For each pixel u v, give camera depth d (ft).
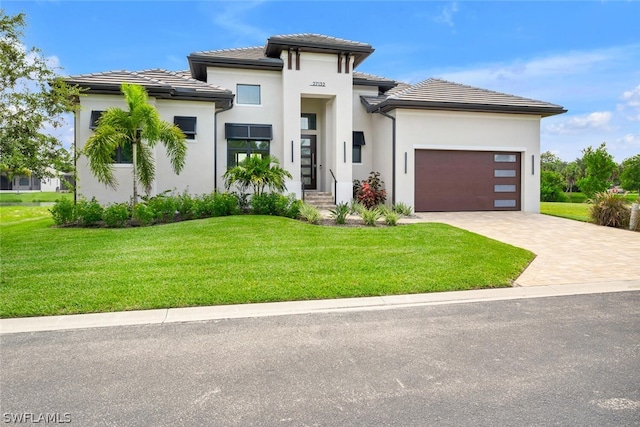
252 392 12.14
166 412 11.09
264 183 49.49
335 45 60.90
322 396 11.91
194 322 18.10
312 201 61.82
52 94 34.71
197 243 32.42
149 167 46.78
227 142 61.36
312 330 17.19
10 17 33.17
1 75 32.09
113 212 41.11
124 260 27.37
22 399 11.73
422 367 13.74
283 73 61.46
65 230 39.04
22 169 33.32
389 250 30.89
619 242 37.81
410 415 10.89
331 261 27.63
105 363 14.05
